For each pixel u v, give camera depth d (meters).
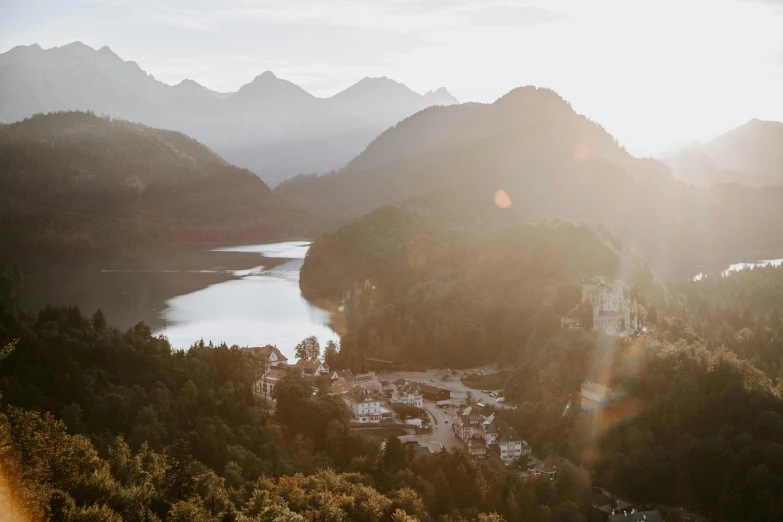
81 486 189.75
